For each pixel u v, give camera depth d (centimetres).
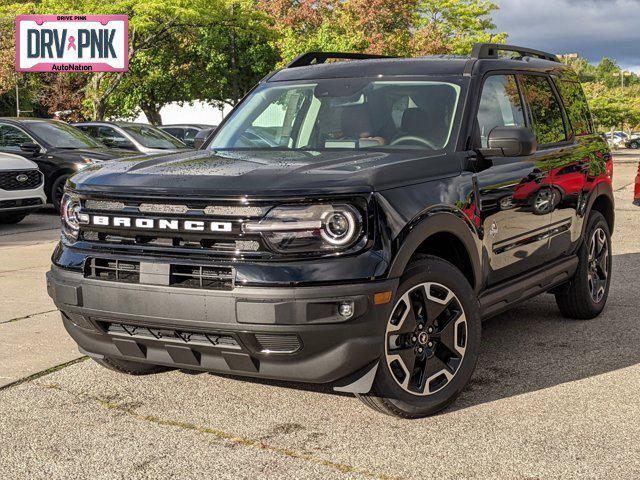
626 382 448
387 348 370
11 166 1190
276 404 414
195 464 339
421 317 389
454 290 401
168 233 363
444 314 403
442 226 390
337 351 351
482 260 433
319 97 487
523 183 478
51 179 1391
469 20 4081
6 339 536
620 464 337
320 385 443
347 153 428
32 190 1220
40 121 1475
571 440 364
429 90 464
